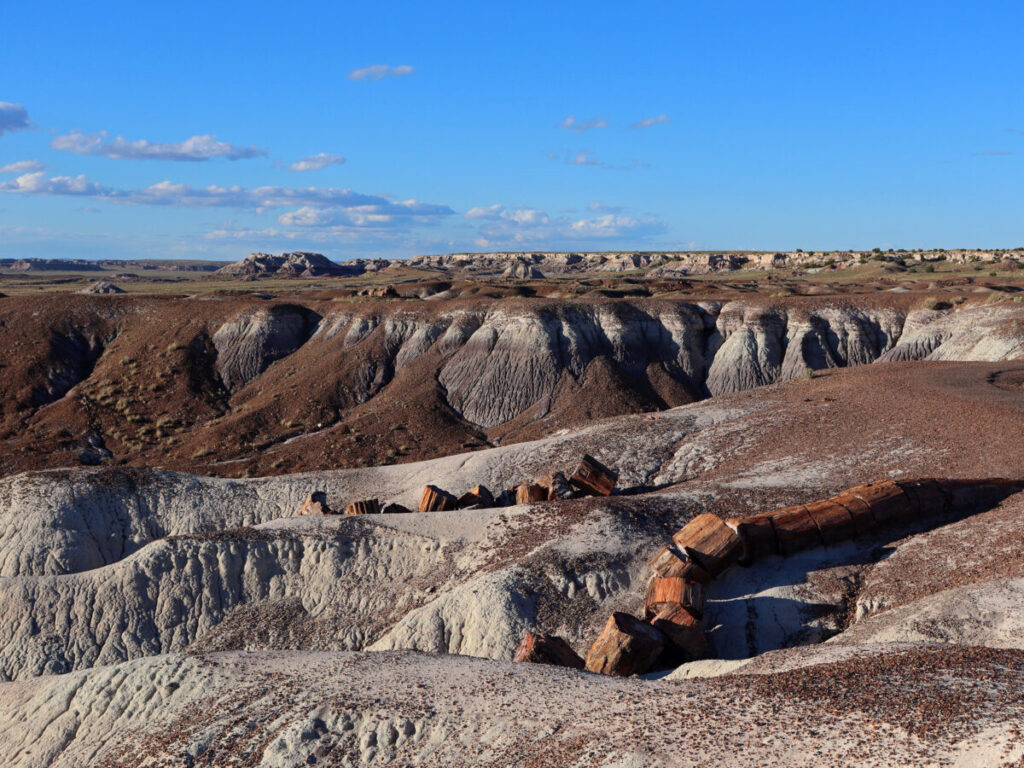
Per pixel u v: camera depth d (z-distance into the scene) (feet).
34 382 258.16
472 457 133.39
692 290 352.49
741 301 262.06
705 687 41.75
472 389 237.86
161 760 46.60
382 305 278.67
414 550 89.10
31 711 57.11
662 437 127.65
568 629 71.56
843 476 93.40
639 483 116.06
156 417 244.83
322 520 95.91
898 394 124.36
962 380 133.59
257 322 279.28
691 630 62.18
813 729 34.17
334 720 45.78
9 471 211.20
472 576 82.17
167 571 88.43
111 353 276.00
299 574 88.48
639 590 75.51
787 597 68.74
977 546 66.85
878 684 37.04
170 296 310.45
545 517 88.74
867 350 239.91
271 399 245.45
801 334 243.40
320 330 280.31
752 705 37.83
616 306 256.11
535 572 76.54
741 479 99.81
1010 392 120.37
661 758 34.99
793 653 47.78
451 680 48.80
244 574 88.58
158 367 263.29
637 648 58.49
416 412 228.84
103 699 55.31
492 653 70.18
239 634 83.76
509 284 372.38
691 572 70.33
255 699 50.29
